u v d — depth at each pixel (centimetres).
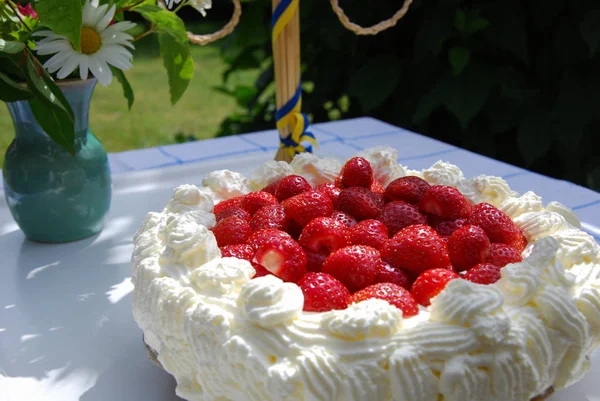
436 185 58
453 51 103
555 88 107
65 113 59
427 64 112
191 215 56
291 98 76
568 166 108
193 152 93
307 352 44
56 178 67
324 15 115
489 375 44
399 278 50
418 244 50
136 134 176
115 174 84
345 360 43
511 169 85
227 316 46
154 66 241
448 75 106
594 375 52
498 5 106
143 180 83
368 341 44
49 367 54
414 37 115
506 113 108
